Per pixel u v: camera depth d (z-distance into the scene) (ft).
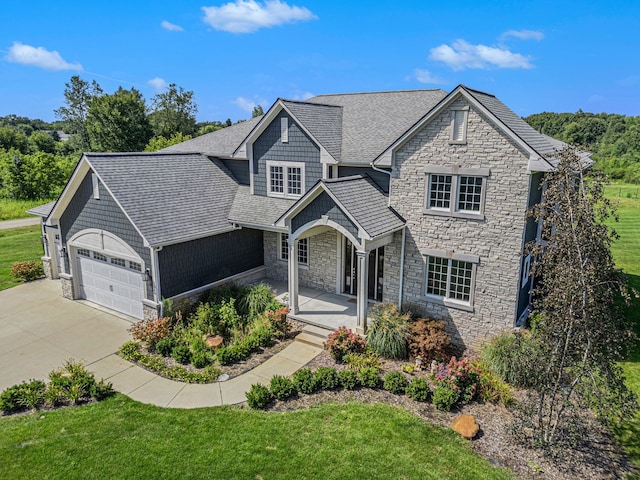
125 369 45.42
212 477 29.86
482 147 44.60
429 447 33.04
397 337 46.14
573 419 32.40
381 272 59.26
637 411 37.47
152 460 31.48
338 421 36.06
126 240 55.62
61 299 65.98
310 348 49.42
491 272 46.62
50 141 267.18
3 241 101.71
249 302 57.36
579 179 32.35
